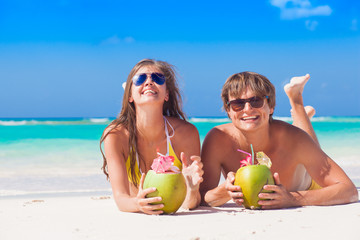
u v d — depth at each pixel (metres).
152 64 4.37
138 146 4.27
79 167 9.44
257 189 3.59
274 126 4.29
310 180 4.88
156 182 3.48
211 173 4.29
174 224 3.09
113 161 4.04
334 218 3.24
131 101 4.29
